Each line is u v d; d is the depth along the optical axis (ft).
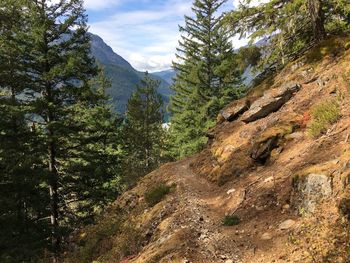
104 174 68.28
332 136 33.47
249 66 66.44
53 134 61.87
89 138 68.39
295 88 48.06
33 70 63.21
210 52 107.96
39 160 61.41
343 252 19.71
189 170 52.90
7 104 58.59
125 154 110.63
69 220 69.26
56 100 65.05
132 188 56.65
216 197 38.32
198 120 104.58
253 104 51.47
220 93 105.81
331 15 55.52
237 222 30.30
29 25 62.18
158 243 31.27
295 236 23.93
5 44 58.23
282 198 29.71
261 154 39.81
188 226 31.76
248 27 57.21
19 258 48.16
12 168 55.67
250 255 24.80
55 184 63.98
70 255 44.01
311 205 25.62
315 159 31.50
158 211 39.91
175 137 134.62
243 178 39.45
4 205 53.62
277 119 43.73
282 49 57.26
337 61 46.68
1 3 56.90
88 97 65.92
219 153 48.06
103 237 42.88
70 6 63.93
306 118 40.57
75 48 66.08
